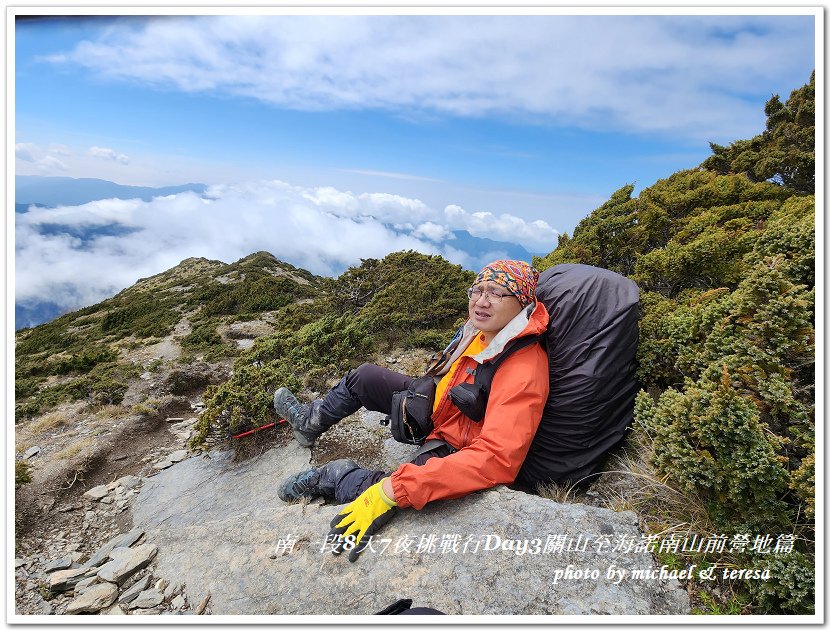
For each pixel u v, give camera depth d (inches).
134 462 181.8
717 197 209.6
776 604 69.2
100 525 143.0
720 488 77.1
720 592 72.9
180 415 227.9
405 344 254.1
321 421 142.9
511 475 92.4
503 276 100.0
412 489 88.7
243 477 151.4
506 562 81.0
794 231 111.2
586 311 106.9
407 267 419.5
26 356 445.1
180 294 717.3
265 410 165.5
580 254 198.8
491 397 95.9
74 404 237.9
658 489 91.1
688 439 84.0
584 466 105.7
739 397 75.8
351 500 108.7
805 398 84.3
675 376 111.3
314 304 378.9
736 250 141.8
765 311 88.0
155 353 341.1
